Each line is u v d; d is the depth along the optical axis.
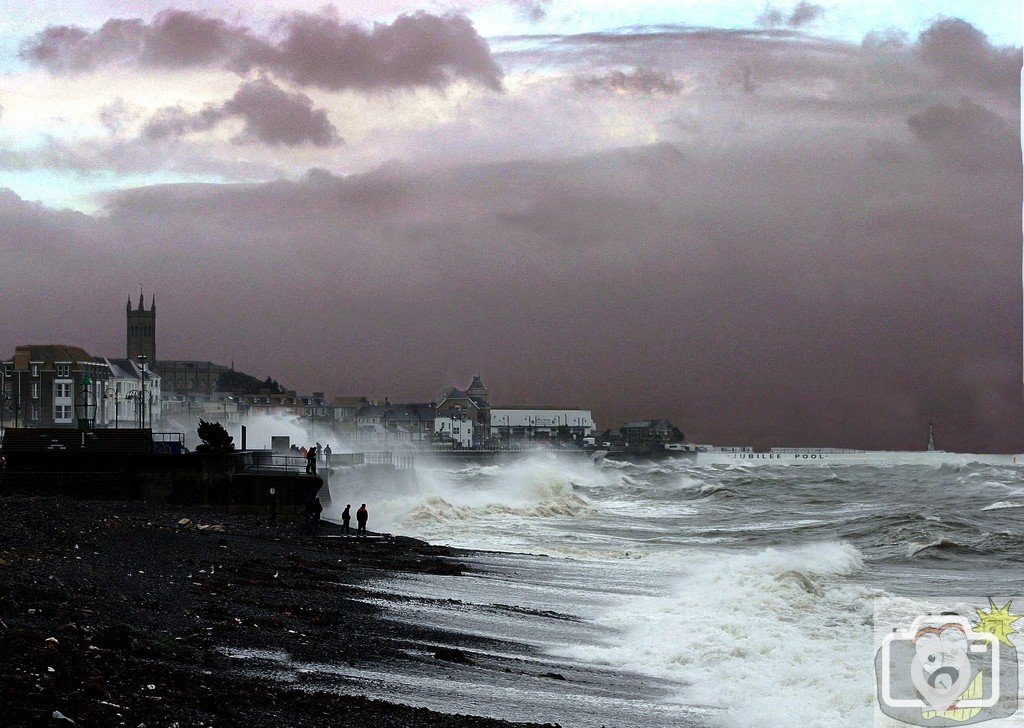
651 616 37.72
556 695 26.16
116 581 32.62
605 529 78.94
